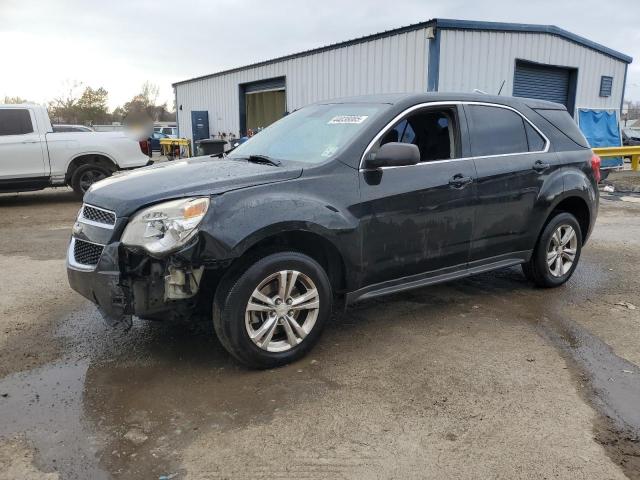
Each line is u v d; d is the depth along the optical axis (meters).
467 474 2.65
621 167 17.69
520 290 5.49
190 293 3.39
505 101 5.02
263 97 20.11
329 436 2.96
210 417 3.15
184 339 4.23
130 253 3.42
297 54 17.16
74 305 4.99
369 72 14.66
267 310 3.63
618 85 18.17
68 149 11.03
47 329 4.43
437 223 4.34
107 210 3.54
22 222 9.25
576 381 3.58
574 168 5.38
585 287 5.62
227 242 3.34
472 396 3.38
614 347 4.12
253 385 3.52
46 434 2.98
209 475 2.65
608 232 8.56
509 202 4.81
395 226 4.10
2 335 4.31
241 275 3.49
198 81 24.64
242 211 3.43
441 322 4.60
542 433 2.99
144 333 4.35
